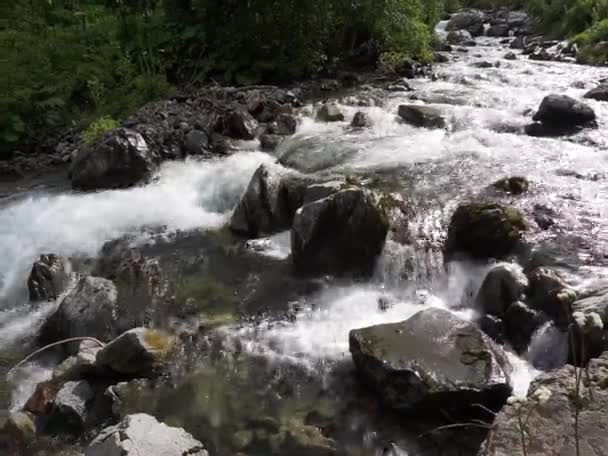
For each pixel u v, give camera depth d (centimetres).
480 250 559
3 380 482
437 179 704
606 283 470
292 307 540
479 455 280
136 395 439
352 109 1003
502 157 768
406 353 416
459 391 383
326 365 459
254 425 404
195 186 789
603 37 1527
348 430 395
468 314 508
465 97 1063
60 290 602
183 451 356
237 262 622
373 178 714
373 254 577
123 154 802
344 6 1306
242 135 925
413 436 385
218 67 1254
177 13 1326
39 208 754
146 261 632
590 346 385
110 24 1327
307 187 647
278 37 1245
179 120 945
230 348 486
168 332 507
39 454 397
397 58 1376
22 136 997
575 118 878
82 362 464
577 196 646
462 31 2092
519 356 454
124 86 1117
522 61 1499
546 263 523
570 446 269
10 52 1079
